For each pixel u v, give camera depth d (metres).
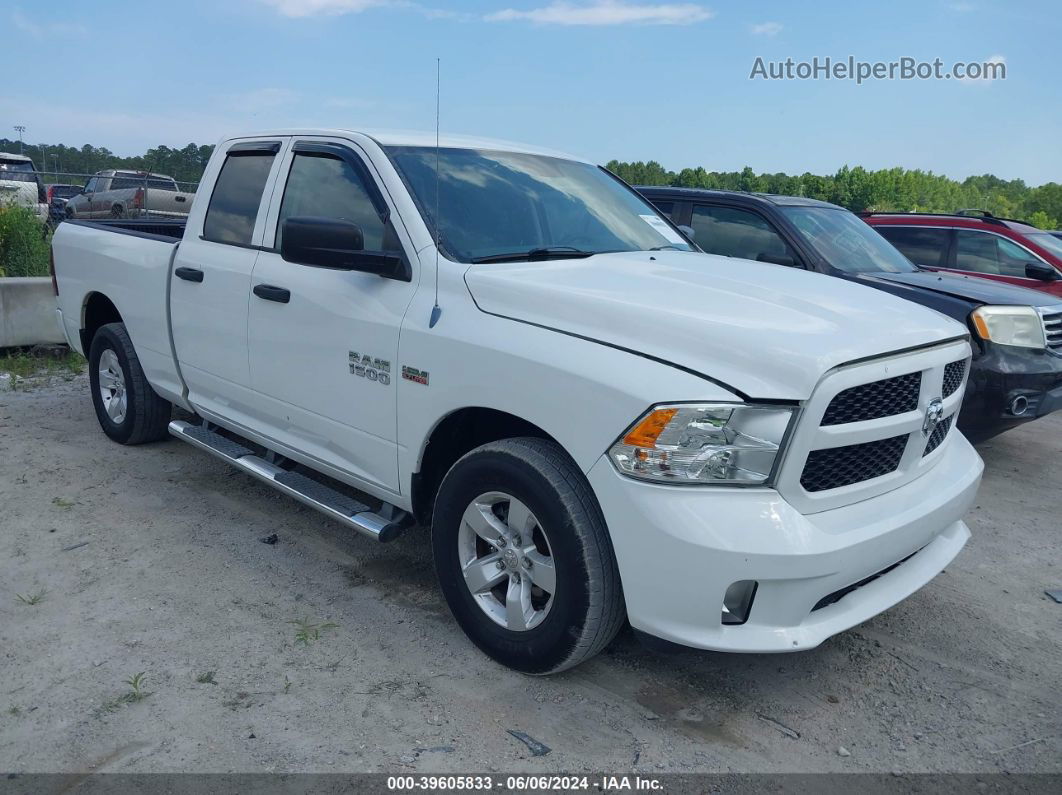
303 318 3.90
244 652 3.34
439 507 3.38
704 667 3.37
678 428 2.68
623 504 2.76
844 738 2.96
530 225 3.89
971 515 5.14
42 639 3.38
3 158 18.91
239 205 4.52
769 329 2.85
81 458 5.49
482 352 3.14
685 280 3.42
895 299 3.55
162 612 3.62
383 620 3.63
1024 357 5.45
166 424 5.61
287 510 4.79
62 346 8.52
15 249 11.12
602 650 3.38
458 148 4.12
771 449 2.69
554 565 2.98
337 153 4.02
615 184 4.78
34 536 4.32
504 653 3.21
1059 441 6.84
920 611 3.91
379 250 3.70
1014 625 3.81
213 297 4.46
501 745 2.84
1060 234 13.00
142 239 5.18
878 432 2.90
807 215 6.71
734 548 2.63
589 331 2.98
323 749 2.78
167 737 2.81
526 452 3.05
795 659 3.46
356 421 3.72
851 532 2.80
